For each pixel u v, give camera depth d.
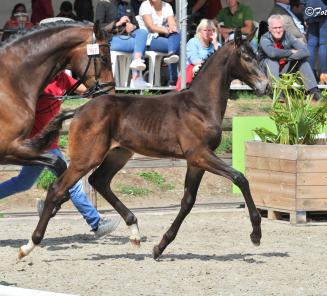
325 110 14.96
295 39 18.48
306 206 14.41
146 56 19.28
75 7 21.44
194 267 11.25
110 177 12.23
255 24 21.02
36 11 20.86
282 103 16.95
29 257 11.91
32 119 11.80
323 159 14.40
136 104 11.58
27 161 11.62
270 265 11.38
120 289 10.06
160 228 14.24
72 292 9.91
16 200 16.52
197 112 11.42
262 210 15.18
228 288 10.12
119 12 19.38
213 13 21.98
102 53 12.31
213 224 14.55
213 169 11.33
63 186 11.46
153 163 17.44
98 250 12.45
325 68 19.81
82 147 11.41
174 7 21.38
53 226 14.46
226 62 11.61
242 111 19.52
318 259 11.77
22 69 11.80
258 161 14.96
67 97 12.43
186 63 17.83
